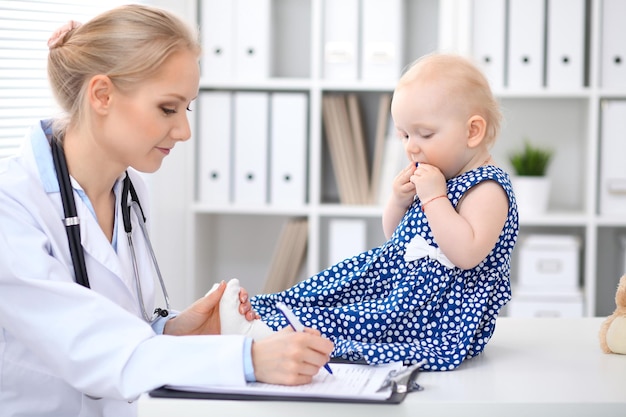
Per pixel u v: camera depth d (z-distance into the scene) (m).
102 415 1.50
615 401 1.16
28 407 1.45
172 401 1.17
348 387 1.19
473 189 1.40
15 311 1.29
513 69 2.97
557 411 1.16
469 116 1.41
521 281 3.02
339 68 3.02
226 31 3.02
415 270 1.41
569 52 2.96
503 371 1.32
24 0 2.40
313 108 3.02
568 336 1.57
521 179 3.04
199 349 1.22
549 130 3.25
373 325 1.39
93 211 1.47
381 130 3.06
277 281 3.12
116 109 1.37
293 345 1.20
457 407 1.15
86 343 1.26
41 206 1.39
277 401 1.17
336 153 3.09
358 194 3.10
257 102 3.03
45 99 2.44
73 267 1.42
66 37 1.43
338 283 1.45
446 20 3.01
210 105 3.04
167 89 1.36
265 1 3.00
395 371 1.26
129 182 1.58
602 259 3.29
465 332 1.37
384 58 3.00
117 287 1.48
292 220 3.14
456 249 1.35
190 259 3.07
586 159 3.06
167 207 2.89
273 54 3.22
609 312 3.29
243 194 3.06
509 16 2.96
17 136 2.34
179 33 1.38
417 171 1.41
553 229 3.29
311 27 3.28
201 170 3.07
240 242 3.41
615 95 2.95
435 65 1.43
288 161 3.05
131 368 1.23
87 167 1.46
